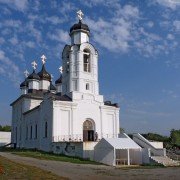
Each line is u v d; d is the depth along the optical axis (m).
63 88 47.91
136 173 23.05
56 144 40.03
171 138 58.53
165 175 21.73
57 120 42.16
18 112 63.78
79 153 34.84
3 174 17.70
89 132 45.03
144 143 35.84
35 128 50.22
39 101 60.25
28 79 64.69
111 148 31.97
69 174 21.20
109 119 47.19
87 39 48.47
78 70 45.84
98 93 47.06
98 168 26.88
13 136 66.44
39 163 27.97
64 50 48.47
